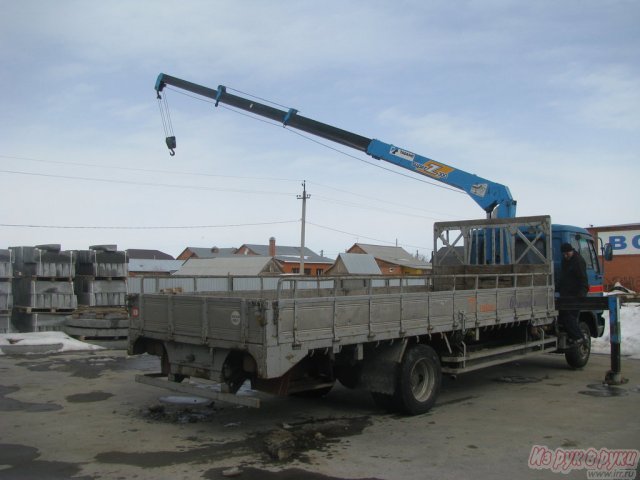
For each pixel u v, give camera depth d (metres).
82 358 12.47
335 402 8.40
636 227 29.97
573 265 10.67
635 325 15.72
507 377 10.59
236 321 6.11
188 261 54.66
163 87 16.77
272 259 51.19
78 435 6.52
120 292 16.58
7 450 5.98
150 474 5.24
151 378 7.14
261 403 8.31
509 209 11.70
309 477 5.18
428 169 12.82
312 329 6.18
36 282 15.02
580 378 10.47
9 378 10.09
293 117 14.38
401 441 6.33
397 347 7.33
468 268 11.42
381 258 63.53
